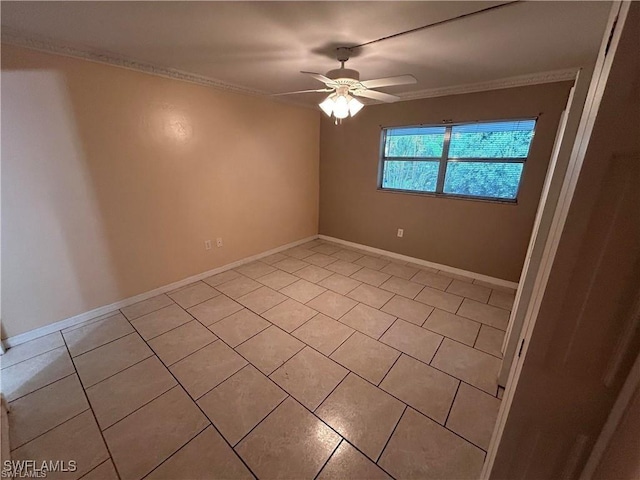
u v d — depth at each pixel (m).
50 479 1.25
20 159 1.94
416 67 2.34
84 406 1.61
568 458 0.66
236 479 1.27
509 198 2.96
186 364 1.94
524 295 1.55
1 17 1.55
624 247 0.49
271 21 1.57
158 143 2.62
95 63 2.13
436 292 2.99
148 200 2.65
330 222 4.63
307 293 2.94
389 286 3.11
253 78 2.75
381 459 1.35
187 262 3.09
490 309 2.66
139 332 2.28
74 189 2.20
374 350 2.09
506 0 1.33
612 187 0.48
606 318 0.53
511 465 0.75
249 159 3.46
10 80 1.82
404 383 1.79
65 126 2.08
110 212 2.43
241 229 3.59
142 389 1.73
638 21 0.42
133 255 2.64
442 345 2.15
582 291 0.54
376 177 3.88
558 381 0.61
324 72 2.51
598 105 0.48
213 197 3.19
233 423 1.52
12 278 2.03
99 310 2.50
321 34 1.73
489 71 2.43
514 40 1.80
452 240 3.41
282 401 1.66
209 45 1.93
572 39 1.77
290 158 3.98
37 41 1.84
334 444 1.42
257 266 3.66
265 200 3.80
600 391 0.57
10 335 2.07
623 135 0.46
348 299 2.82
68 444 1.40
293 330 2.32
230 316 2.51
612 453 0.55
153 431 1.47
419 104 3.26
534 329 0.61
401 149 3.62
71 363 1.93
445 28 1.63
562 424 0.64
